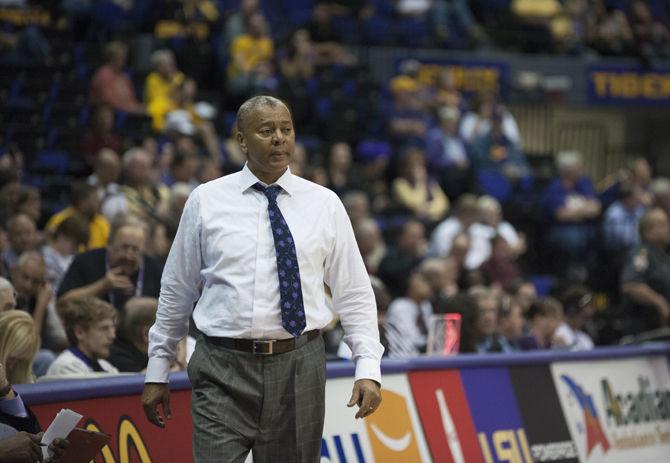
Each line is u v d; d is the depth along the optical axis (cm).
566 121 4941
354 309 1208
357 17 4466
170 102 3462
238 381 1154
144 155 2620
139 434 1382
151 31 4012
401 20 4488
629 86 4806
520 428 1869
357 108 3959
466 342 2075
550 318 2314
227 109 3831
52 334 1958
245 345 1153
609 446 2022
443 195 3700
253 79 3784
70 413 1141
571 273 3519
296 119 3891
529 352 1925
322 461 1562
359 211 3048
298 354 1167
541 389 1930
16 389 1259
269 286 1155
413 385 1731
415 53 4416
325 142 3859
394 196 3603
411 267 2956
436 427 1742
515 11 4800
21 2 3916
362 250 2888
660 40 4962
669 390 2195
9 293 1543
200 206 1173
